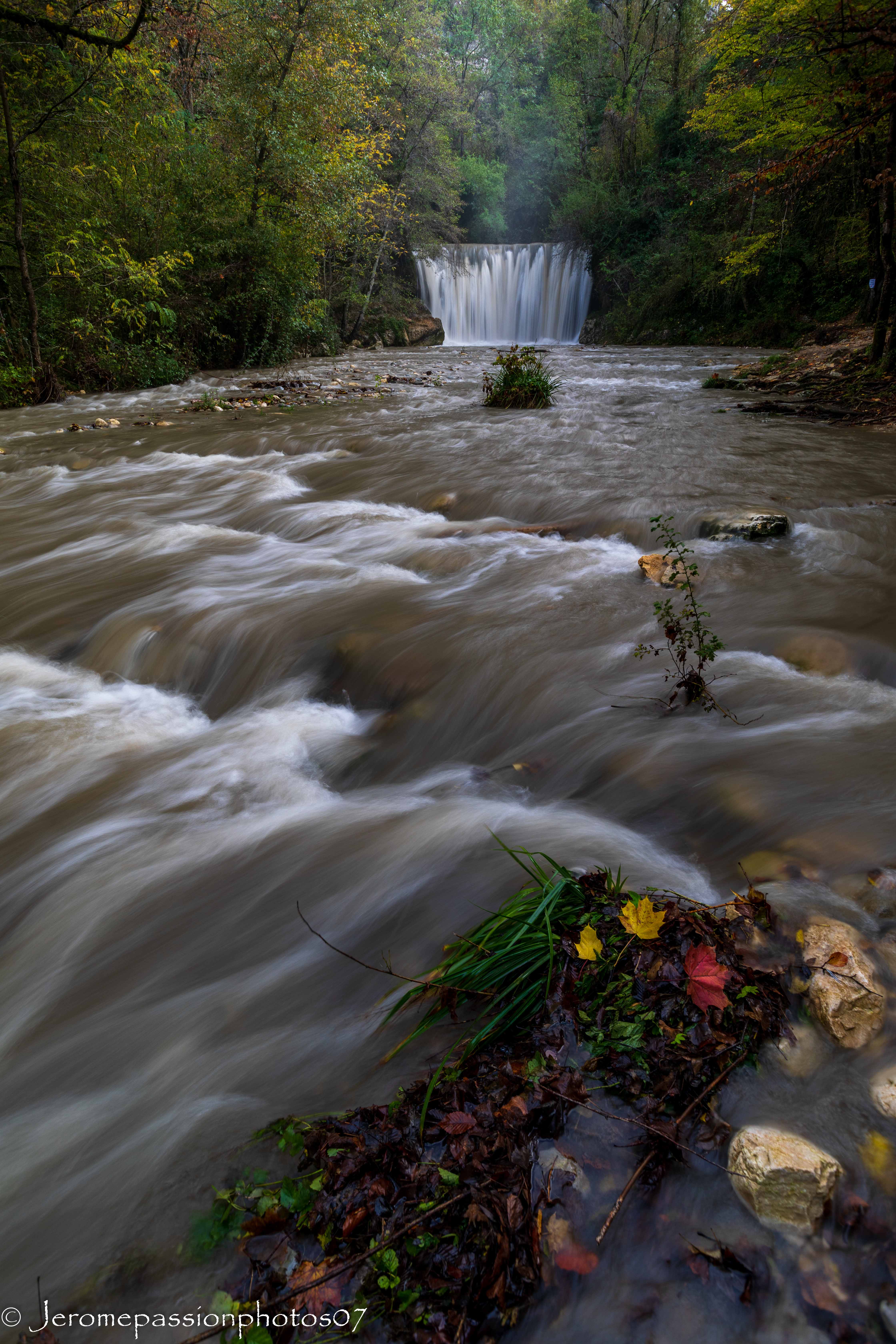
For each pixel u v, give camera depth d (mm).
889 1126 1464
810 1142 1422
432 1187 1345
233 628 4238
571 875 2000
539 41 38844
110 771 3172
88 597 4906
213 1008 1996
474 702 3463
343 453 8695
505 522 5973
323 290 25203
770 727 2977
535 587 4582
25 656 4301
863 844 2236
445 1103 1498
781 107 17188
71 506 7168
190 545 5867
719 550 4973
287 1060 1773
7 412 12734
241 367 19000
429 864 2395
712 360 20016
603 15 37844
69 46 14094
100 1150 1610
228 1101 1678
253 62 17703
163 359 15789
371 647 3896
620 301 30656
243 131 17641
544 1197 1353
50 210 14602
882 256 11891
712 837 2430
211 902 2385
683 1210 1346
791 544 5066
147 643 4250
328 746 3322
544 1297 1235
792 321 23656
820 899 2041
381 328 28484
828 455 7809
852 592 4242
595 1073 1549
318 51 17844
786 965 1798
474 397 13375
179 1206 1414
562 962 1770
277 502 6879
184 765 3205
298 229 18578
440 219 29344
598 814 2662
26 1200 1520
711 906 1953
